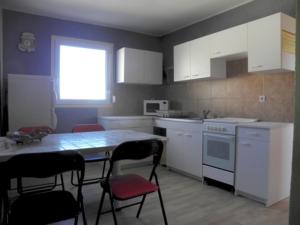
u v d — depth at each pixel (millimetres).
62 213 1422
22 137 1896
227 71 3547
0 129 3396
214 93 3783
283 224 2082
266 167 2424
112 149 1839
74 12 3740
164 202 2533
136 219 2170
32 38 3752
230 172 2777
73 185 2721
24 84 3309
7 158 1482
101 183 1793
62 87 4055
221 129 2863
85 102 4246
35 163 1302
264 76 3076
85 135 2418
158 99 5055
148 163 4074
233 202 2541
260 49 2732
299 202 1648
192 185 3059
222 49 3189
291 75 2805
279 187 2539
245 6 3342
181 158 3514
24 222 1318
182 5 3445
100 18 4008
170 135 3744
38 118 3377
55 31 3949
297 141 1646
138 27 4488
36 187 2664
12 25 3619
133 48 4703
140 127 4098
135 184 1831
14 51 3645
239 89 3387
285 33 2600
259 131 2475
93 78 4332
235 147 2725
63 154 1349
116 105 4566
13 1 3328
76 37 4129
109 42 4445
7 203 1411
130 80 4289
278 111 2930
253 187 2547
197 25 4152
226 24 3623
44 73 3877
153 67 4559
